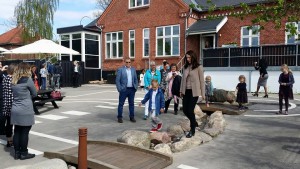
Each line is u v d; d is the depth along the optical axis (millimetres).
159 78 11219
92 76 28281
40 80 21516
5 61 25109
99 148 6340
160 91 8062
